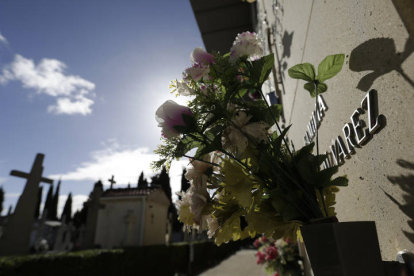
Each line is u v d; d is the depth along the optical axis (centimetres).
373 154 97
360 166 110
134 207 1405
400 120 79
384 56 86
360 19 100
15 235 742
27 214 779
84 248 1048
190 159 96
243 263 1683
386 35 84
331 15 130
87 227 1086
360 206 114
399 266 71
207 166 95
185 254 1419
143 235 1358
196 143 92
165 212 1659
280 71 319
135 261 939
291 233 88
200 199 90
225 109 89
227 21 704
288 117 297
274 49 358
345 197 132
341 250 64
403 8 75
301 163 85
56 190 4822
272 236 86
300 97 227
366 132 98
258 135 82
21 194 782
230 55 97
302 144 230
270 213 86
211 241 1956
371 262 65
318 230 69
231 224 90
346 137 118
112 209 1412
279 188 81
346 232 66
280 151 93
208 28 733
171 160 91
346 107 118
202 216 90
